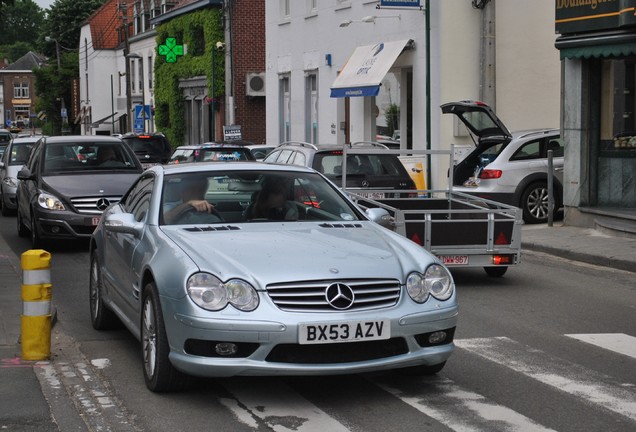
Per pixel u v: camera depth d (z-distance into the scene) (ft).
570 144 55.62
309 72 97.91
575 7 53.16
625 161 54.03
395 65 79.10
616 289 37.27
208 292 20.11
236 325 19.71
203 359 20.06
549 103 74.08
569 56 54.03
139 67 194.39
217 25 136.36
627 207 54.29
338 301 20.18
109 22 232.73
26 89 473.26
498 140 58.95
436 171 72.64
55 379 23.41
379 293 20.62
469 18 72.54
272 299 20.03
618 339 28.32
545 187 58.34
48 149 52.39
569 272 41.65
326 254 21.39
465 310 32.71
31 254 24.98
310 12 96.58
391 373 23.94
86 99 242.99
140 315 23.16
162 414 20.54
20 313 31.01
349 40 87.86
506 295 35.68
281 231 23.39
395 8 71.20
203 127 146.41
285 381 23.12
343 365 20.06
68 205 48.37
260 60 137.08
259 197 25.39
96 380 23.45
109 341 28.04
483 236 36.47
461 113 59.21
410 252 22.30
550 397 21.90
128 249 25.05
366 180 47.70
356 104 87.76
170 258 21.54
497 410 20.81
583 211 54.85
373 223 25.34
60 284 39.29
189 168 26.23
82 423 19.83
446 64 72.43
